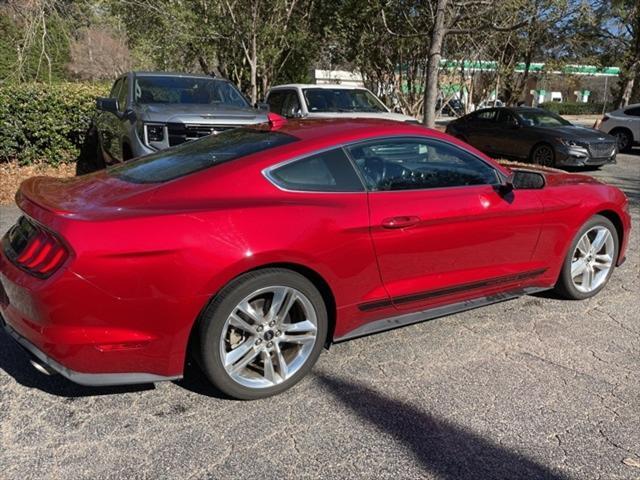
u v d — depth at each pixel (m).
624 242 4.77
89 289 2.59
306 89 11.43
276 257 2.93
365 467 2.58
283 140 3.40
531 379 3.35
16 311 2.79
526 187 3.91
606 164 12.63
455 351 3.70
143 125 6.70
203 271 2.75
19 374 3.34
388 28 13.03
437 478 2.52
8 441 2.72
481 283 3.90
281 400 3.12
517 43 16.34
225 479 2.49
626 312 4.36
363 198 3.31
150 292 2.68
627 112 15.65
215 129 6.95
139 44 14.56
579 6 12.12
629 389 3.25
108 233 2.62
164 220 2.73
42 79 12.43
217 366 2.92
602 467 2.59
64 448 2.67
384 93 17.23
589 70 22.47
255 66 14.09
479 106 18.44
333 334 3.35
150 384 3.24
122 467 2.55
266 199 3.05
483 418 2.96
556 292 4.60
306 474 2.53
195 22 13.28
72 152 9.73
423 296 3.64
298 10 14.88
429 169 3.68
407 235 3.42
